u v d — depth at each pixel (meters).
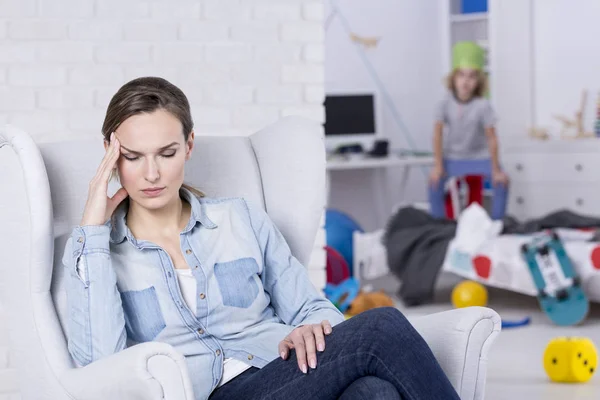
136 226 2.02
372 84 7.94
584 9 7.07
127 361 1.68
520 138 6.98
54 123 3.06
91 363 1.84
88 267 1.89
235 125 3.22
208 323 2.00
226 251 2.06
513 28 7.34
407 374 1.74
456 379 1.90
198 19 3.17
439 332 1.93
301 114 3.27
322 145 2.34
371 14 7.90
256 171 2.37
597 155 6.52
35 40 3.04
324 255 3.26
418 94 8.03
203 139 2.38
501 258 5.08
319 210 2.31
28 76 3.04
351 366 1.76
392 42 7.97
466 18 7.71
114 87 3.11
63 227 2.14
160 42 3.14
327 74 7.79
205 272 2.01
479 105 6.59
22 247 1.97
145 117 1.92
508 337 4.55
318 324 1.87
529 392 3.53
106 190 1.94
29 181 1.96
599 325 4.82
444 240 5.44
